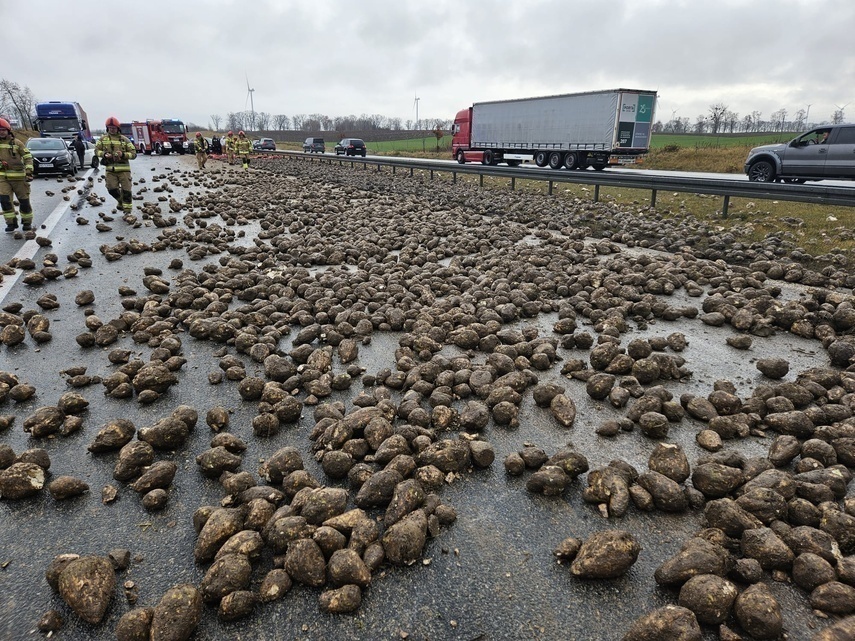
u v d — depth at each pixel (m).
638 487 3.04
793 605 2.38
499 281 6.98
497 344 5.14
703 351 5.12
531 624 2.30
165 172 23.53
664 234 9.95
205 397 4.27
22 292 6.67
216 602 2.39
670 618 2.13
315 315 5.93
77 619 2.33
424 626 2.29
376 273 7.66
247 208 13.43
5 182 9.52
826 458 3.27
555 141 24.77
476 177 23.80
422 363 4.71
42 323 5.41
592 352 4.71
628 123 22.16
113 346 5.20
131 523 2.91
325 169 27.67
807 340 5.38
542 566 2.62
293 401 3.88
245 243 9.97
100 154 11.31
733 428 3.70
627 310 6.04
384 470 3.05
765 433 3.74
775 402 3.89
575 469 3.22
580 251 8.99
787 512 2.82
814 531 2.60
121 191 11.72
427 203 14.95
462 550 2.71
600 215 12.41
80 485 3.13
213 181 20.25
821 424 3.71
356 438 3.48
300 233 10.66
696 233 9.80
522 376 4.31
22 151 9.65
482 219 12.41
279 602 2.41
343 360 4.89
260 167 29.00
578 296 6.39
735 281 6.78
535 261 8.06
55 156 19.84
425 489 3.12
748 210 12.09
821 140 14.66
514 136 27.16
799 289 6.81
